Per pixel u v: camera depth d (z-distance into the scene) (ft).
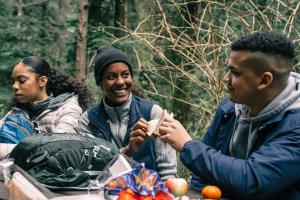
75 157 6.19
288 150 5.59
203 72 15.43
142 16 19.80
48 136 6.41
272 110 5.86
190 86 17.04
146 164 8.20
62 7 25.48
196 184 6.77
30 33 23.80
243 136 6.31
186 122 17.28
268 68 5.72
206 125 15.90
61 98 9.17
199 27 15.35
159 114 8.55
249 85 5.80
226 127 6.63
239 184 5.49
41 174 6.04
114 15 21.01
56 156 6.14
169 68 15.96
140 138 7.27
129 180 5.71
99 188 5.93
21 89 9.08
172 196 5.72
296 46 14.71
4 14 24.32
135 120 8.50
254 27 15.52
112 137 8.61
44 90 9.31
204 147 5.79
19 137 8.04
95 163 6.29
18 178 5.68
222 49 16.01
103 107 8.81
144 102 8.70
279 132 5.77
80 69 19.07
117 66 8.44
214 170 5.59
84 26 19.06
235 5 16.71
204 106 16.58
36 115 9.07
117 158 6.38
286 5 15.28
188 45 16.05
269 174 5.49
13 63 21.93
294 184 5.76
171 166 8.28
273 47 5.69
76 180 5.91
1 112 20.12
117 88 8.49
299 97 5.89
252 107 6.02
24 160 6.21
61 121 8.80
